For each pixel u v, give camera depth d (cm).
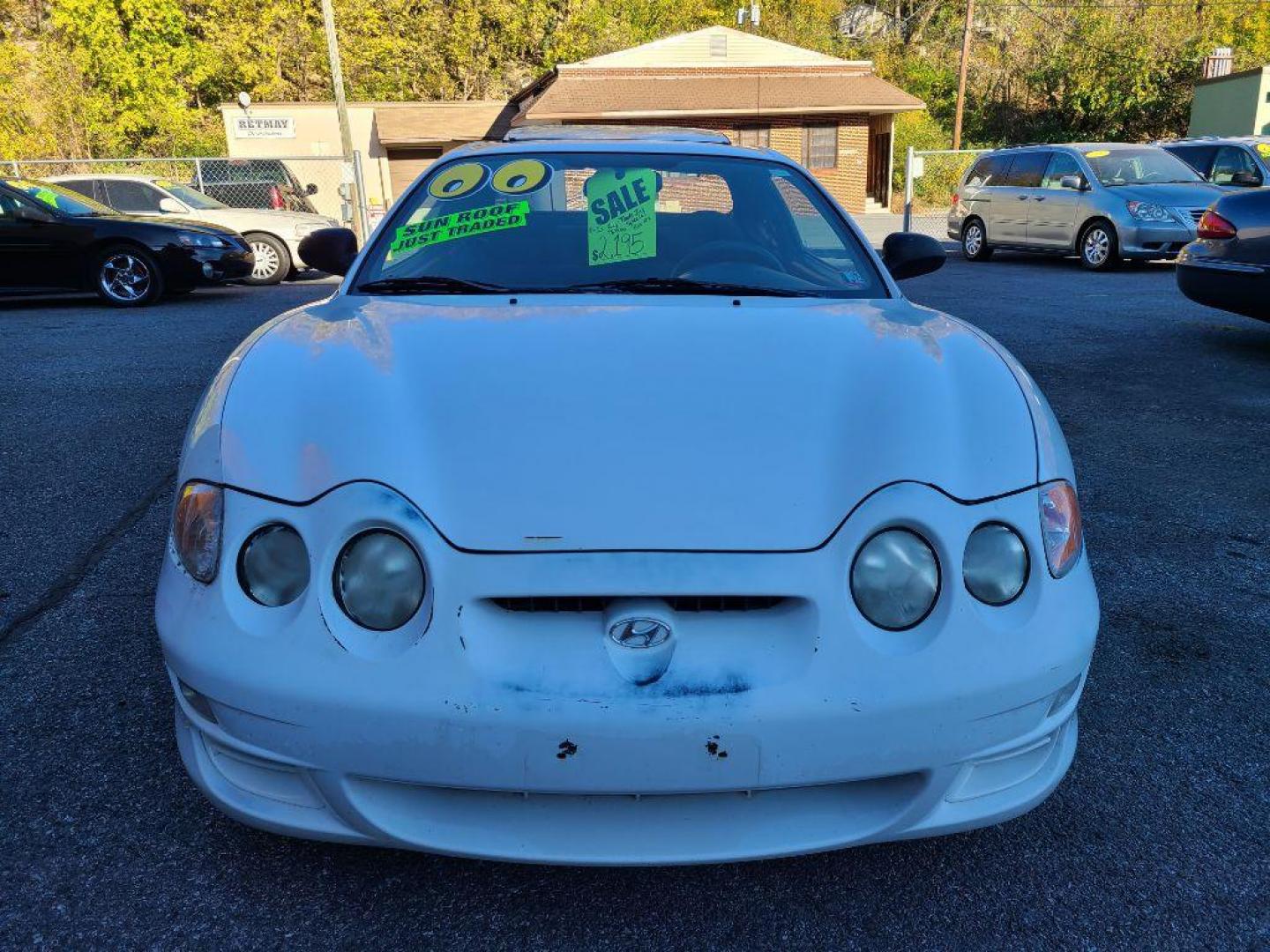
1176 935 173
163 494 395
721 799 158
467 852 158
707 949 170
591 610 154
